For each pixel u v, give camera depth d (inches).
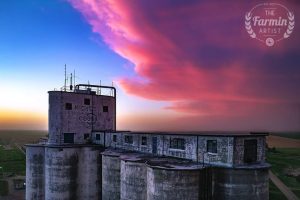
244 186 888.3
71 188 1455.5
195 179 894.4
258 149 952.3
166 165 947.3
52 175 1445.6
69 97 1557.6
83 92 1642.5
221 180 916.6
